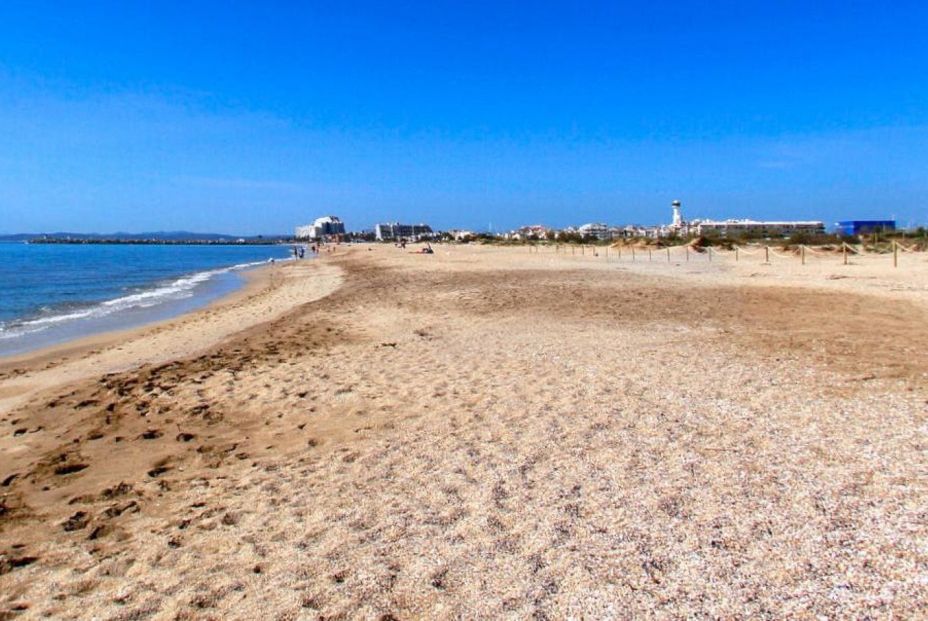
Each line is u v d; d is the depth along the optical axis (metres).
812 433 5.59
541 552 3.80
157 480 5.63
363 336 13.01
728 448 5.34
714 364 8.70
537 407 6.95
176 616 3.43
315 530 4.37
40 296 28.39
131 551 4.28
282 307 20.53
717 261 38.09
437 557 3.84
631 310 15.20
